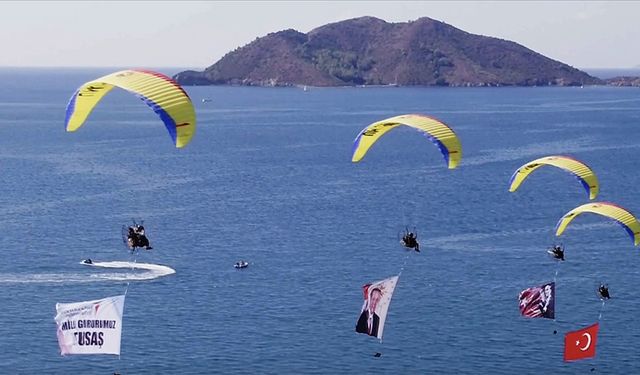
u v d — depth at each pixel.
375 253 189.62
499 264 178.62
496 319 142.12
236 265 176.12
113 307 79.06
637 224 112.00
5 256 184.75
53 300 152.38
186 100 69.31
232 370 120.81
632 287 161.00
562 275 169.50
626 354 127.44
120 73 72.69
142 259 183.12
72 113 72.94
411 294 156.25
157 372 120.06
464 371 120.69
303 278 167.62
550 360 124.94
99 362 123.44
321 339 132.62
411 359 124.81
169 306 148.62
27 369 121.00
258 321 140.75
